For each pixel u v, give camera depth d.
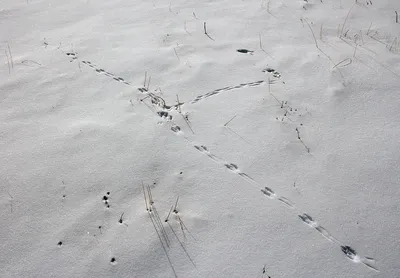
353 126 2.49
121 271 1.68
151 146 2.35
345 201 2.00
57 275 1.67
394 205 1.97
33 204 1.98
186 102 2.74
